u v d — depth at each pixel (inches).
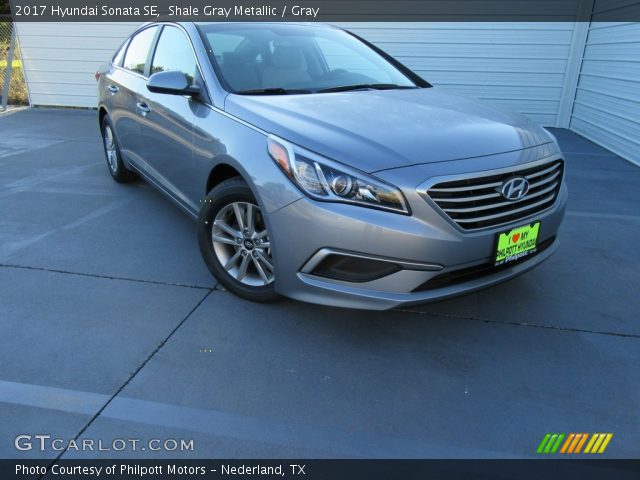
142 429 78.7
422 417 82.9
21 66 407.8
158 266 132.0
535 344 102.7
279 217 94.0
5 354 95.0
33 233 152.5
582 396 88.4
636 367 96.2
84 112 392.2
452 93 133.9
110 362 93.6
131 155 173.2
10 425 78.7
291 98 113.7
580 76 336.8
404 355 98.3
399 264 88.1
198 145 118.1
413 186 86.0
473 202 90.7
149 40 160.9
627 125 268.7
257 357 96.3
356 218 86.8
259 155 98.5
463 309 114.8
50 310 110.1
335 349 99.4
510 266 100.5
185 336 102.0
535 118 357.1
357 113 104.9
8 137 296.4
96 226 158.7
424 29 345.4
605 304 118.4
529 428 81.3
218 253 115.8
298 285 95.8
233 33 136.3
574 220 174.9
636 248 151.4
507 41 340.5
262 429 79.4
